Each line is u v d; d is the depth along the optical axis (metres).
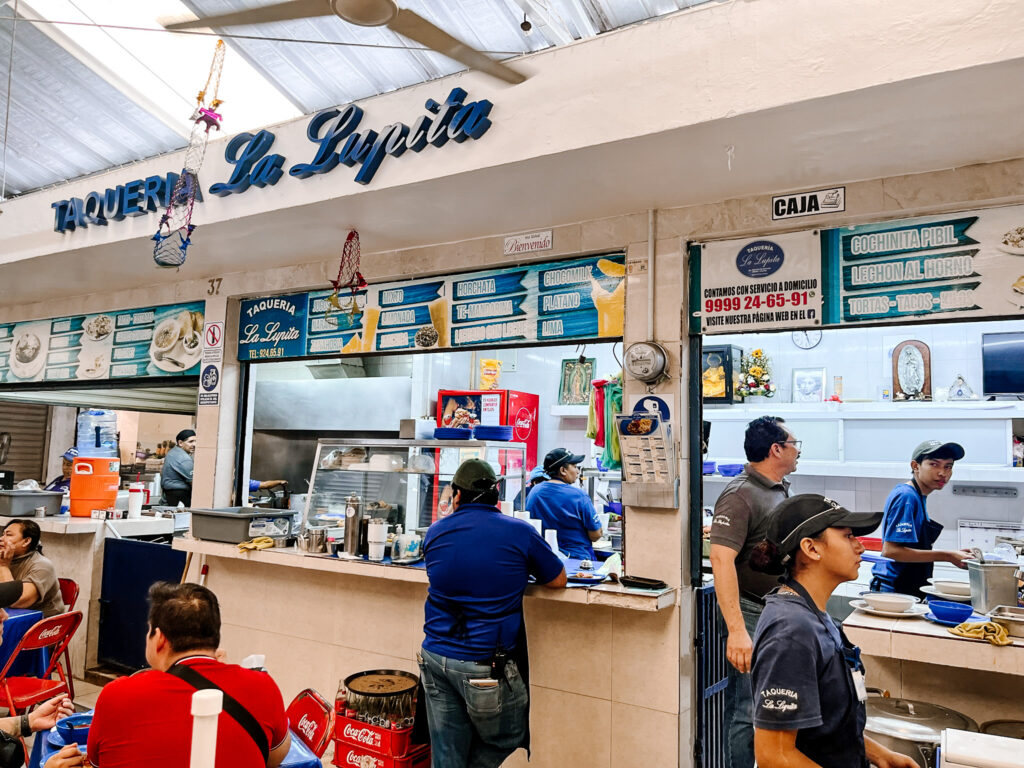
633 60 2.95
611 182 3.40
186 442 7.36
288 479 6.99
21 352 6.75
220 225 4.23
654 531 3.56
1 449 9.27
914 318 3.19
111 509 5.95
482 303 4.34
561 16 3.35
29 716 2.41
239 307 5.39
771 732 1.68
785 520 1.89
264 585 4.72
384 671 3.81
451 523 3.27
